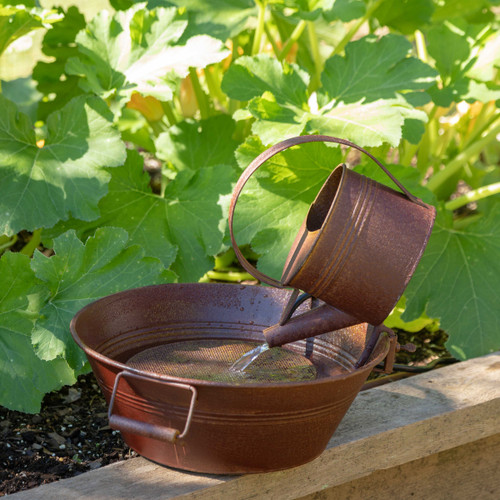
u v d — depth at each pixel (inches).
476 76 94.3
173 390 45.8
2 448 63.5
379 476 66.2
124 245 71.8
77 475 57.5
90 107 82.1
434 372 74.0
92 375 78.4
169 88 83.0
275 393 45.5
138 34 88.3
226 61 122.0
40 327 68.4
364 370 48.6
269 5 102.4
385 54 87.8
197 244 84.6
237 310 64.1
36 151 81.5
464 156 104.3
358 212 50.1
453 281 84.7
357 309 51.9
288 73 88.0
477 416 67.7
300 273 51.2
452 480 72.1
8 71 139.4
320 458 57.9
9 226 75.5
